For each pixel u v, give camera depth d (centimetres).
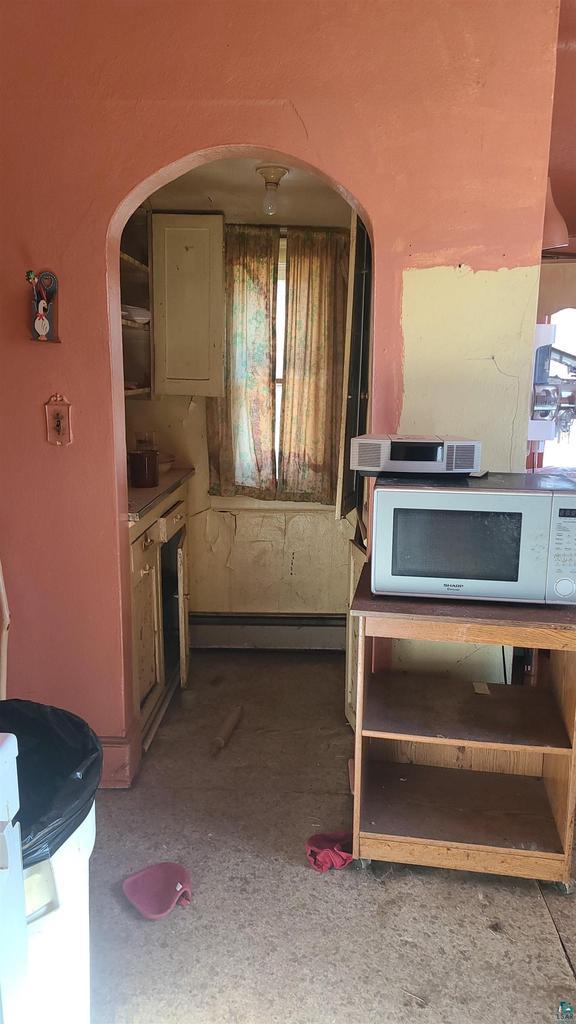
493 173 203
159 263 314
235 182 279
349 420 243
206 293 315
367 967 167
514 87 198
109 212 209
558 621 171
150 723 268
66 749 124
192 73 202
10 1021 85
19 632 233
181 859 203
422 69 199
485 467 220
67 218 210
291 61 200
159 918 180
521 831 198
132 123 205
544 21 195
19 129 206
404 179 204
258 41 200
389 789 217
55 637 232
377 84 200
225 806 229
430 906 187
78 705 236
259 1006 157
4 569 229
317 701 306
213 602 360
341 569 354
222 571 358
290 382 337
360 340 245
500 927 180
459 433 218
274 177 262
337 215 317
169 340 320
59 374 218
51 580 229
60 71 204
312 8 197
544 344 245
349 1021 153
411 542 179
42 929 109
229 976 164
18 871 88
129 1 199
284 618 357
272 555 355
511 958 170
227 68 201
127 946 173
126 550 234
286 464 346
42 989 112
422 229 207
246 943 174
